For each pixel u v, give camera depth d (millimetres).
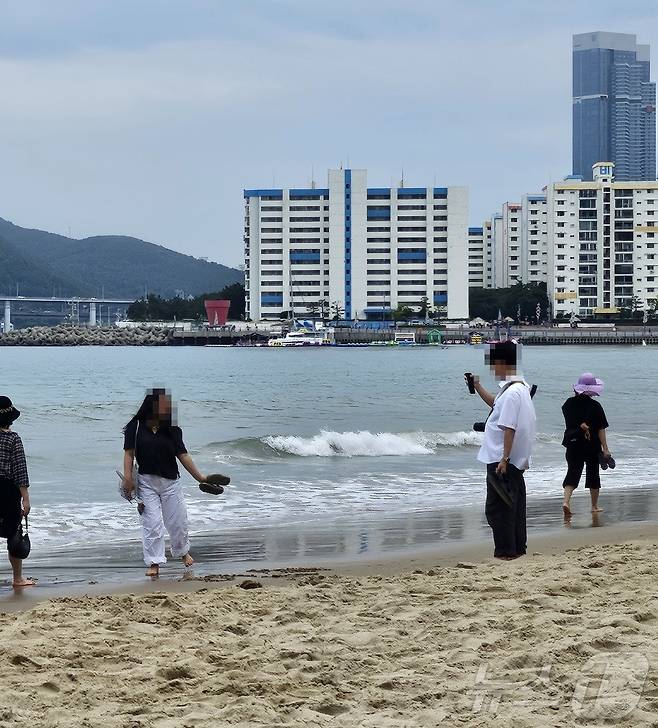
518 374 11742
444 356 148875
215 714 6301
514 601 9336
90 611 9367
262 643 8047
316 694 6746
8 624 8969
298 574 11805
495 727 6098
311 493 20484
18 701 6586
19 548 11227
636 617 8695
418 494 20469
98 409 43531
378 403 50625
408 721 6215
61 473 22891
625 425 39094
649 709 6395
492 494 11945
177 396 56625
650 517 17078
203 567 12508
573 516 17250
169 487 12305
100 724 6137
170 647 7949
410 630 8422
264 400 52656
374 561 12758
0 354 170000
